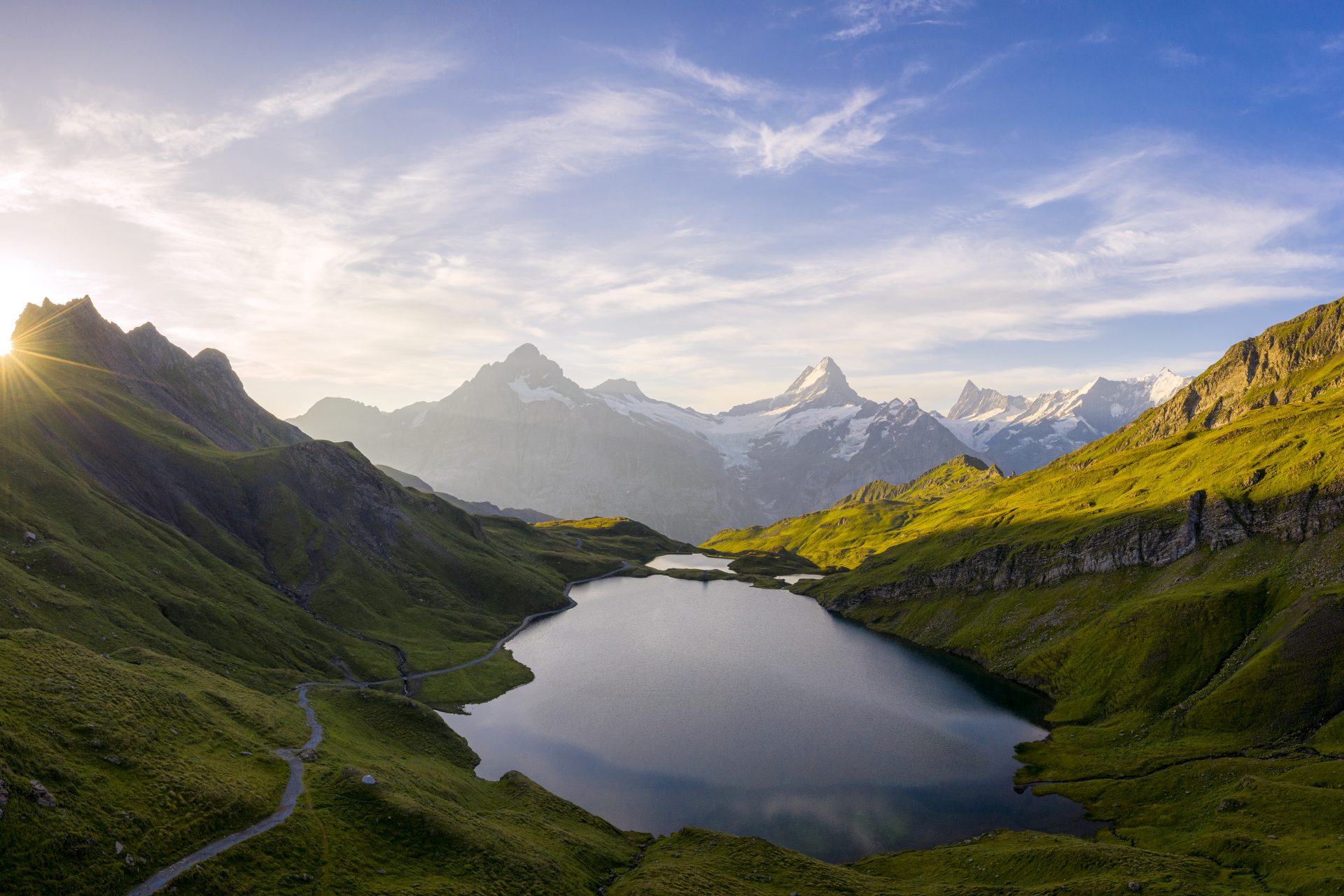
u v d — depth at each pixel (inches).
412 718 5300.2
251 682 5516.7
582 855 3535.9
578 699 6678.2
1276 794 3750.0
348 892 2598.4
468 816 3516.2
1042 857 3432.6
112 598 5812.0
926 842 4074.8
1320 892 2773.1
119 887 2220.7
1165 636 6077.8
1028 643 7573.8
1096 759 4992.6
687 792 4717.0
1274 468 7608.3
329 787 3331.7
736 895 3046.3
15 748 2447.1
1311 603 5339.6
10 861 2073.1
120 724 3016.7
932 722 5969.5
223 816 2741.1
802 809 4475.9
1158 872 3097.9
